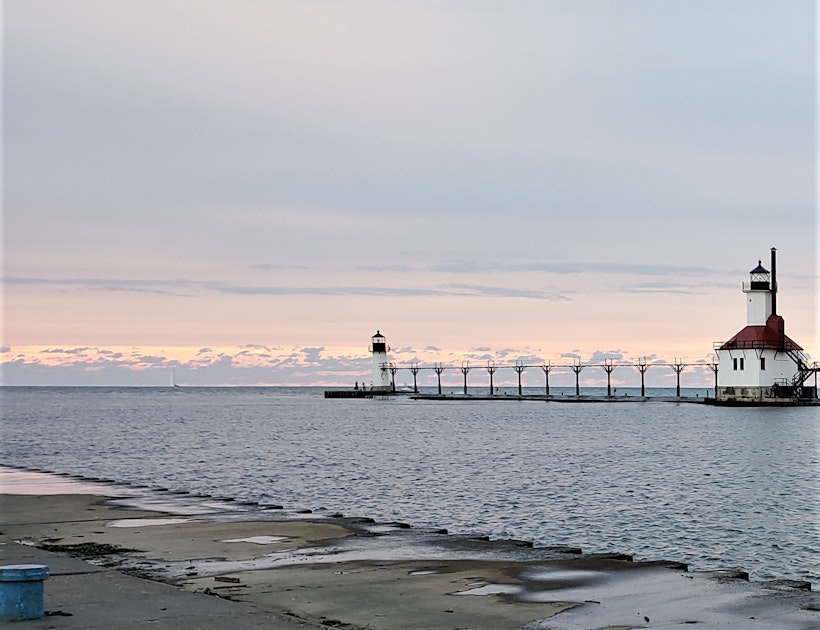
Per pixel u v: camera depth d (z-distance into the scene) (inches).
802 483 2146.9
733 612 703.7
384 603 727.1
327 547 997.2
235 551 971.9
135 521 1187.3
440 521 1574.8
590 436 3986.2
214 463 2758.4
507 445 3469.5
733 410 6077.8
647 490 2005.4
